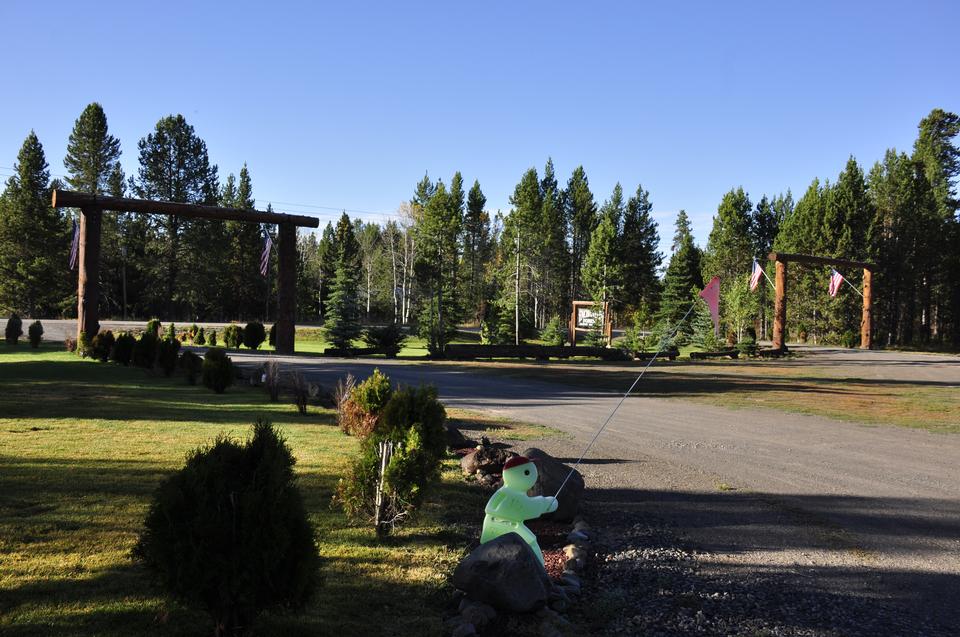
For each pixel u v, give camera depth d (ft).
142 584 15.07
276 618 13.51
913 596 16.70
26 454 28.73
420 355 133.28
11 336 111.34
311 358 107.04
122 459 28.27
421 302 232.53
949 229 229.04
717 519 23.58
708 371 98.53
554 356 125.39
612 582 17.40
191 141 229.86
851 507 25.53
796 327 230.27
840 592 16.89
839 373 97.35
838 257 214.48
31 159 203.10
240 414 43.62
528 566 14.66
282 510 11.50
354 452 31.58
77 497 22.24
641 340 158.51
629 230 283.18
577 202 295.48
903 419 51.24
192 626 12.96
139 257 229.04
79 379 61.21
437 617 14.32
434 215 234.79
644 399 62.59
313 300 296.71
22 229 201.87
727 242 263.90
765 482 29.68
